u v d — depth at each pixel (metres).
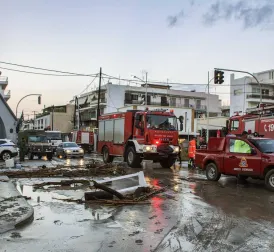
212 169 13.91
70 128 88.00
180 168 19.72
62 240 5.99
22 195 10.05
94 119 71.62
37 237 6.16
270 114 18.67
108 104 67.31
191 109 59.16
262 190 11.71
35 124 111.69
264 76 70.56
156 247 5.65
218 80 27.94
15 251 5.43
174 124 19.59
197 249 5.57
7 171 16.05
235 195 10.66
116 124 21.66
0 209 7.89
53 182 12.73
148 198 9.98
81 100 82.00
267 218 7.71
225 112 85.56
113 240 6.01
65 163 23.27
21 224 6.88
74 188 11.74
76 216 7.75
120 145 21.00
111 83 68.12
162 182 13.48
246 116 20.56
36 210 8.33
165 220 7.43
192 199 9.91
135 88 69.31
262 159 11.83
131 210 8.40
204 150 14.38
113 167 17.47
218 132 22.81
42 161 25.56
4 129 38.72
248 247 5.70
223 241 6.00
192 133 57.66
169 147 19.09
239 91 69.94
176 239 6.08
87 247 5.63
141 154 19.09
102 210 8.38
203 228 6.81
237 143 12.93
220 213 8.14
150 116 18.98
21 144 25.61
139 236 6.25
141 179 11.17
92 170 16.33
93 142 45.09
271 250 5.56
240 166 12.54
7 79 59.00
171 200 9.72
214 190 11.60
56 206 8.79
